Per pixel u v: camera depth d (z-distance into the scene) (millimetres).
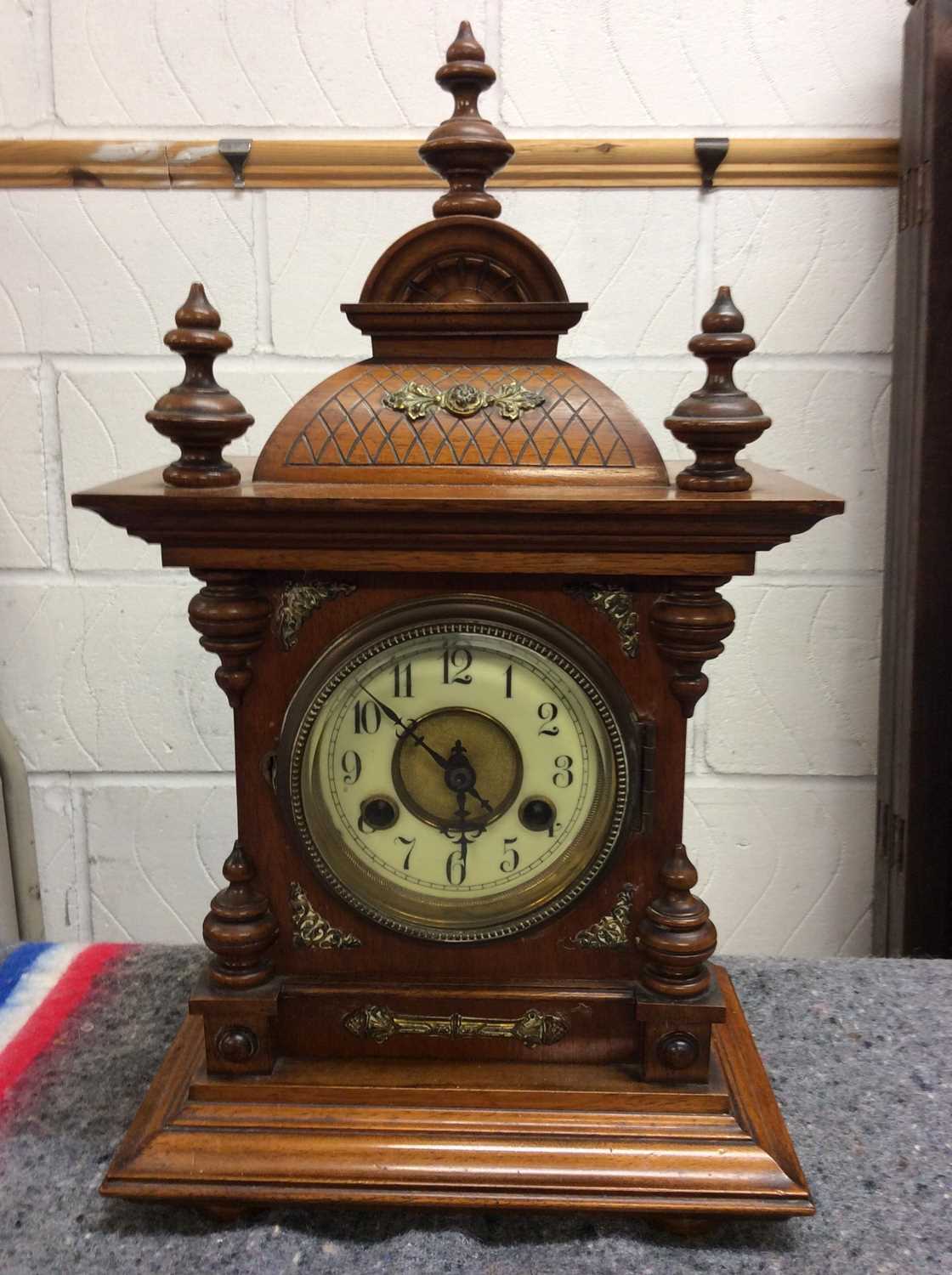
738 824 1067
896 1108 681
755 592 1021
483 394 568
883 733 1015
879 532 1009
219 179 956
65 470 1011
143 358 990
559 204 958
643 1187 569
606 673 573
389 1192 571
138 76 945
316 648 583
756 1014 785
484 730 584
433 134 604
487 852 598
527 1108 597
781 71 938
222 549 554
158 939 1106
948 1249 570
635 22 930
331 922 614
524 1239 577
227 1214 586
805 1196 566
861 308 973
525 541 542
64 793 1076
